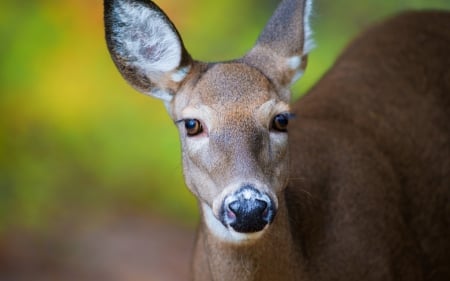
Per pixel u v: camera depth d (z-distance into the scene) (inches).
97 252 776.3
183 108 424.8
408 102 502.3
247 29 870.4
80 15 872.3
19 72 855.7
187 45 869.2
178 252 776.3
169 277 744.3
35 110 855.7
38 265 759.7
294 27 441.4
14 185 834.2
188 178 419.2
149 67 436.1
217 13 877.8
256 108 408.2
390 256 468.8
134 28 436.8
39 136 855.1
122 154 852.0
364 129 492.7
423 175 494.3
